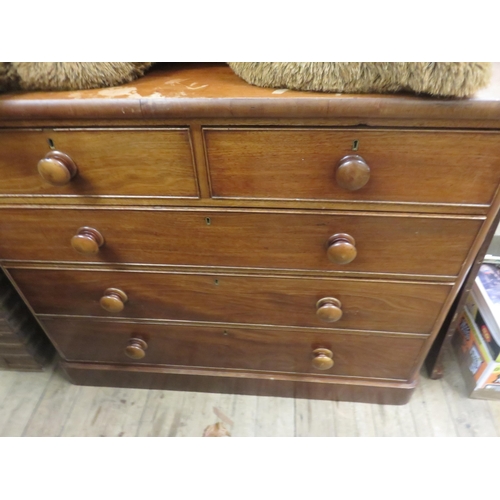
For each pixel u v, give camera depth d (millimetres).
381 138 549
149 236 723
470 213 618
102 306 835
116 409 1099
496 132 526
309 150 572
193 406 1096
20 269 827
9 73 554
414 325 828
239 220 675
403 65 479
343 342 901
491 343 958
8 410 1106
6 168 643
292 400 1094
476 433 1007
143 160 610
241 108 529
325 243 692
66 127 581
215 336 937
